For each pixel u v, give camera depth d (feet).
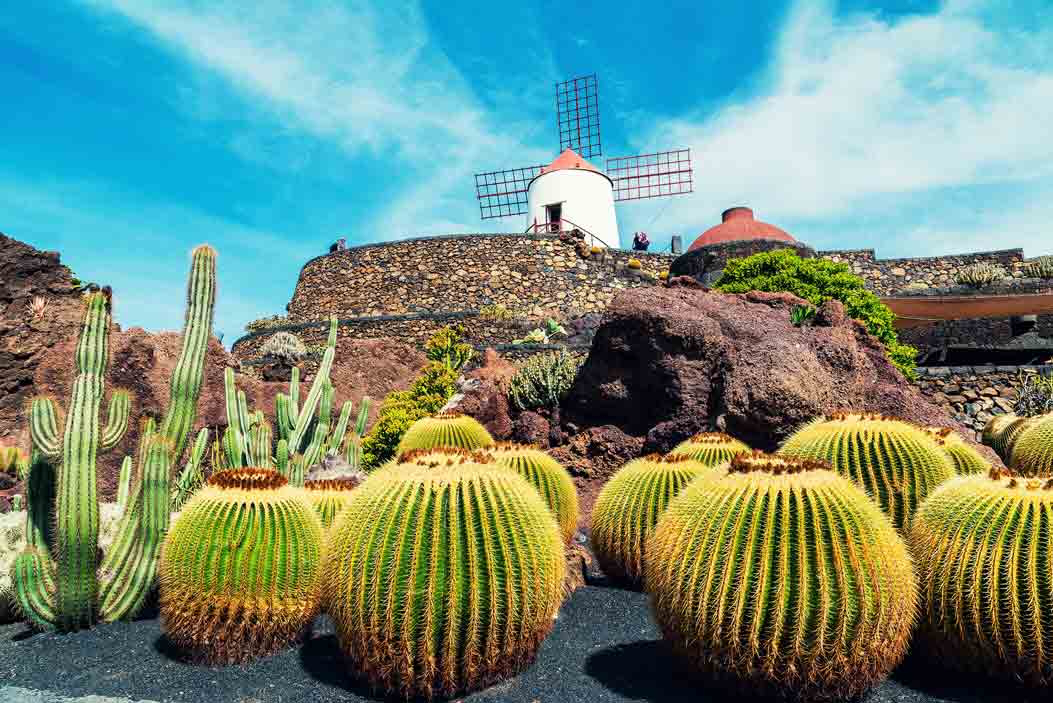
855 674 12.42
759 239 87.30
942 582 13.61
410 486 13.67
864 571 12.26
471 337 81.30
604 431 31.65
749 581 12.42
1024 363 56.65
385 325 85.51
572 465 31.55
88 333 19.27
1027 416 38.83
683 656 13.51
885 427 18.15
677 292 33.06
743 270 55.36
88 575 18.57
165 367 43.78
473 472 13.97
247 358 88.89
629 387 31.45
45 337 53.36
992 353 57.77
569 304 92.68
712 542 12.89
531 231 120.06
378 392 67.10
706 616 12.71
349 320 86.74
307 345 87.10
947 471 17.48
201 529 15.70
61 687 14.88
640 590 20.07
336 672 15.03
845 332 29.89
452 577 12.96
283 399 32.83
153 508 19.63
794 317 33.68
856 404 28.84
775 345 27.61
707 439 21.88
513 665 14.07
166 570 15.98
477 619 13.16
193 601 15.53
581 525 27.66
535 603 13.70
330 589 14.06
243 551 15.64
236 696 14.11
